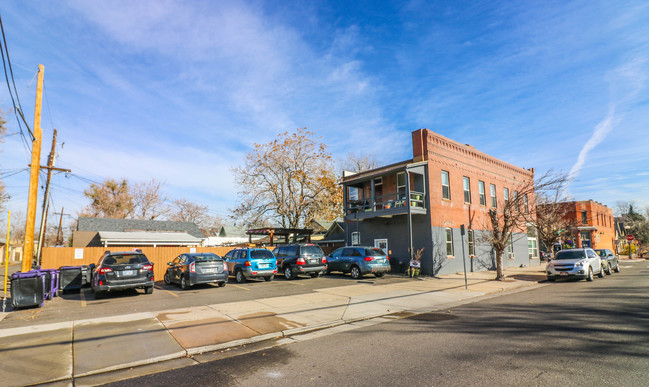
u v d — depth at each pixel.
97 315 9.59
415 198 20.56
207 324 8.54
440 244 20.33
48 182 25.36
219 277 14.71
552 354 5.98
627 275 21.08
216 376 5.46
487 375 5.09
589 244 40.19
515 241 27.33
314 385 4.96
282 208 33.16
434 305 11.47
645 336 6.99
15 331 7.89
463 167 23.19
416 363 5.74
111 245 29.52
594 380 4.81
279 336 7.84
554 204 25.53
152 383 5.23
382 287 15.24
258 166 33.47
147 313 9.72
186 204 66.38
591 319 8.62
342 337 7.68
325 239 33.72
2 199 30.70
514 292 14.42
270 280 17.53
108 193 55.66
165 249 20.39
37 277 10.81
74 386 5.18
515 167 28.95
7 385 5.15
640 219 73.75
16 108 11.94
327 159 34.38
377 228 22.67
